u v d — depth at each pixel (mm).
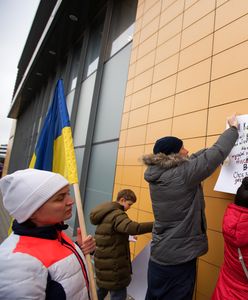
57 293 1299
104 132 6773
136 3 6539
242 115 2738
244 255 1944
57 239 1490
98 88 7605
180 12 4535
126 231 2971
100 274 3111
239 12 3338
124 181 5332
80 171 7633
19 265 1220
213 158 2299
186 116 3889
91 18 9398
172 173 2377
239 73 3150
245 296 1931
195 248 2326
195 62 3924
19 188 1419
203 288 3090
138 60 5648
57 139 2438
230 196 2928
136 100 5422
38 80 16906
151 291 2510
